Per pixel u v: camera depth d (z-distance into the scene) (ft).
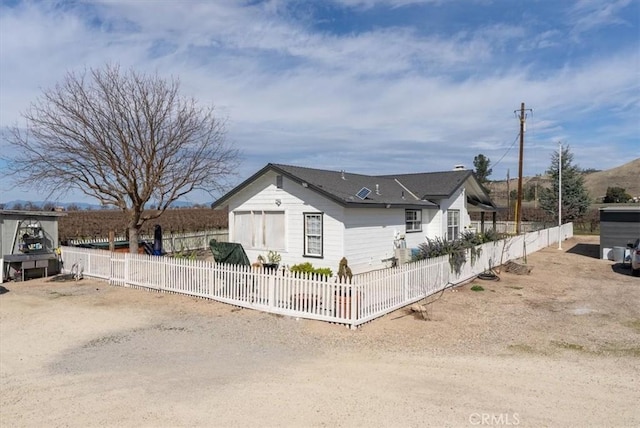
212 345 27.27
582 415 17.69
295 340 28.32
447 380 21.42
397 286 36.45
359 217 55.06
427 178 78.59
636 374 22.34
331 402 18.80
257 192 60.49
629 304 39.04
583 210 137.18
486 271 55.47
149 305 38.70
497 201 246.06
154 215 59.82
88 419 17.30
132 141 56.24
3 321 33.35
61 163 54.80
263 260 55.72
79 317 34.53
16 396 19.62
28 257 51.96
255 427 16.57
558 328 31.17
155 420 17.17
